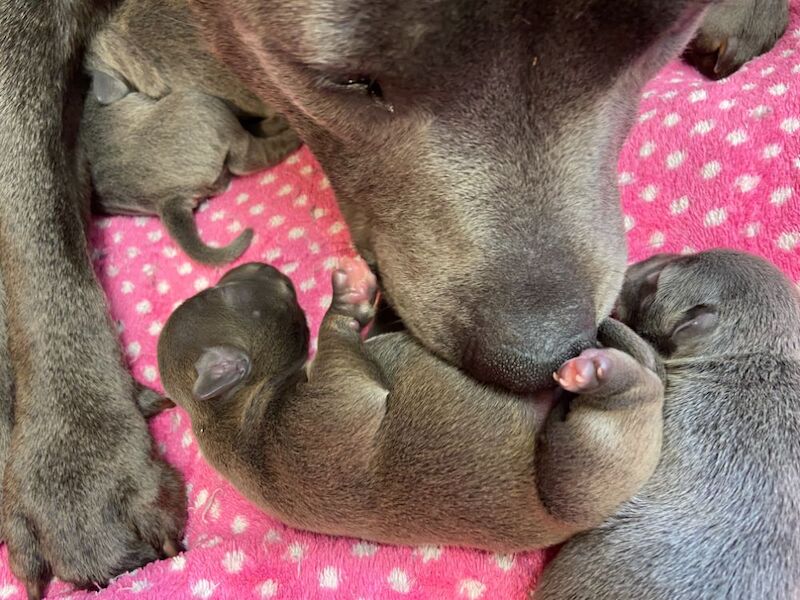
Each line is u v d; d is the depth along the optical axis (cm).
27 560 26
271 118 35
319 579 25
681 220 30
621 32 19
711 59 34
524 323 21
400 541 23
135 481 27
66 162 31
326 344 24
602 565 23
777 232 29
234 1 21
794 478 23
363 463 23
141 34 33
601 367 20
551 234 21
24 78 30
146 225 35
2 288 29
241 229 34
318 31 19
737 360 24
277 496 24
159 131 33
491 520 22
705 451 23
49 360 28
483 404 23
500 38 19
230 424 25
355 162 23
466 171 21
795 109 30
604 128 22
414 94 20
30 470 26
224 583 25
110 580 26
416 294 23
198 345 26
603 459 21
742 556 22
